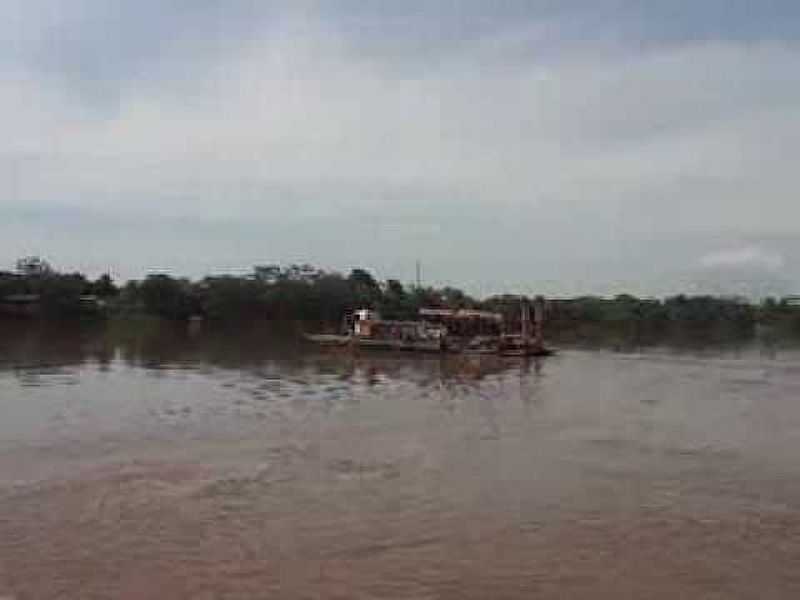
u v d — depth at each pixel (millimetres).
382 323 112000
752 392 64000
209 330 142000
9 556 22844
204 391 58562
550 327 188875
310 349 103875
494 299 188875
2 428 41344
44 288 151625
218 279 173125
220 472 33031
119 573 21781
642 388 66438
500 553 23766
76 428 41969
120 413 47156
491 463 35594
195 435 40969
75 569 22000
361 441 40438
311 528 25844
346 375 74500
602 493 30609
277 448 38219
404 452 37812
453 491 30656
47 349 91375
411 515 27438
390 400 56562
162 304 163000
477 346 105500
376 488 30953
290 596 20484
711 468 35031
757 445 40438
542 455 37438
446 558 23312
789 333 191375
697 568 22688
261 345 108250
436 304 179500
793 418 49781
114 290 177000
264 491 30219
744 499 29906
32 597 20188
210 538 24688
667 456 37500
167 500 28672
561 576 22031
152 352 91938
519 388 65688
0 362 75938
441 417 48688
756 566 22875
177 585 21047
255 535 25047
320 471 33656
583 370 83938
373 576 21875
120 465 33750
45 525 25562
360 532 25516
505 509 28312
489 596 20688
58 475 31766
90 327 136875
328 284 181375
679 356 108062
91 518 26375
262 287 173625
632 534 25625
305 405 52875
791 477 33438
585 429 44812
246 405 52094
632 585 21484
